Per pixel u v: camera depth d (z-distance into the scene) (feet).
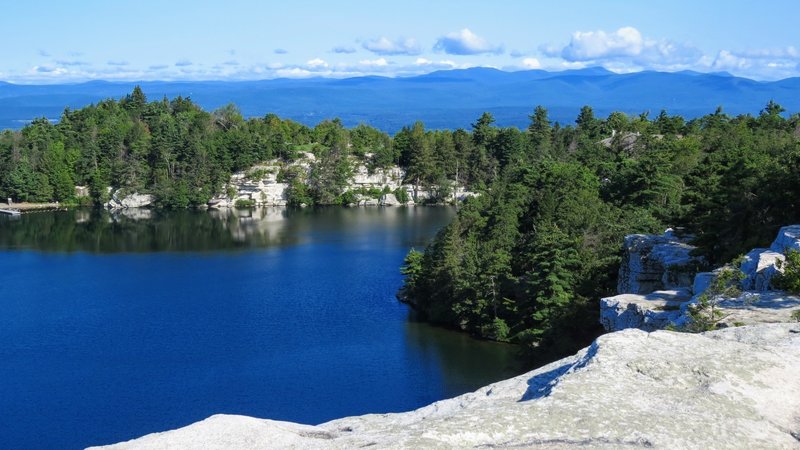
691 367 50.75
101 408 190.29
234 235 486.38
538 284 226.58
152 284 336.70
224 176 654.94
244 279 346.95
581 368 52.37
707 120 526.16
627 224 253.85
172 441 45.34
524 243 278.67
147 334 256.93
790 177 149.69
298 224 536.83
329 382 208.64
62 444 169.58
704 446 41.24
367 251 419.95
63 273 361.30
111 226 532.73
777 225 141.79
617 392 47.37
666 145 394.73
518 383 57.67
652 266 162.30
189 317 279.69
